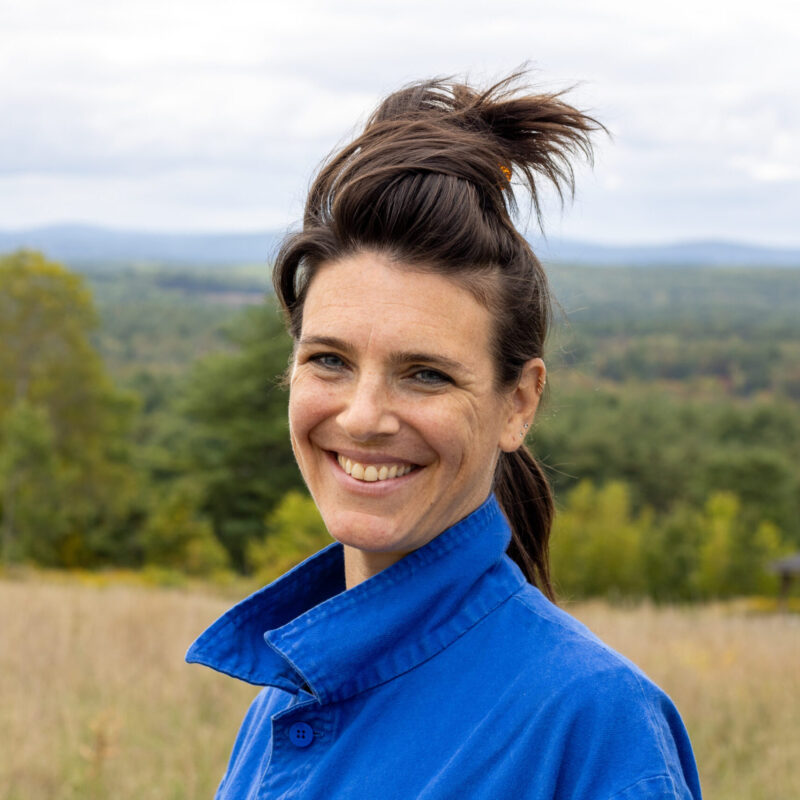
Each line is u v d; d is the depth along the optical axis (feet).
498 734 3.71
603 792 3.51
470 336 3.97
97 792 16.92
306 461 4.25
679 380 508.53
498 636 4.00
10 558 103.91
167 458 143.23
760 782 18.76
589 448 214.48
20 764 17.95
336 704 4.11
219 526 137.80
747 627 41.01
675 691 25.14
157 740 20.03
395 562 4.30
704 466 214.48
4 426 126.62
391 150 4.01
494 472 4.85
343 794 3.86
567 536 123.75
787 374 497.87
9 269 154.51
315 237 4.05
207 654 4.71
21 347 155.02
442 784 3.67
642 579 129.08
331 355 4.08
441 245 3.90
